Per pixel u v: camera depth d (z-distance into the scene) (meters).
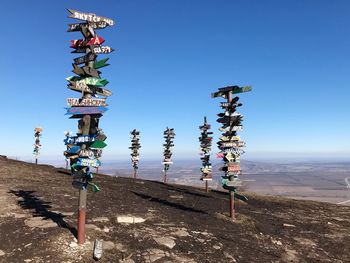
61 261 9.75
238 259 11.96
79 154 10.64
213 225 15.22
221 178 16.86
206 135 27.66
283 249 14.06
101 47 10.89
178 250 11.64
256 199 26.62
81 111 10.59
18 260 9.62
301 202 28.17
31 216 12.93
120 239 11.66
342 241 16.61
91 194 18.67
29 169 27.20
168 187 27.81
